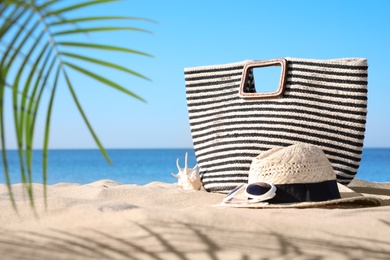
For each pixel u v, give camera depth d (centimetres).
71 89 67
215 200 166
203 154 189
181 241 96
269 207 141
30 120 67
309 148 149
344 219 113
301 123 171
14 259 87
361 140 169
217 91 186
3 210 122
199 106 189
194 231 101
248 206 140
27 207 124
